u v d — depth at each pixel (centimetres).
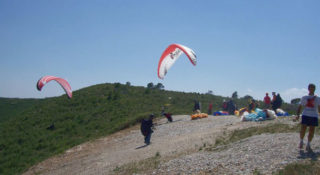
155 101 3472
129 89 4019
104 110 3081
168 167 948
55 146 2183
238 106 3459
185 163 946
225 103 2569
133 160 1226
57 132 2580
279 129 1252
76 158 1698
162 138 1659
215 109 3209
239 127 1507
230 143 1145
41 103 3672
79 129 2595
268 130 1263
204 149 1141
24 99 5962
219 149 1077
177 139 1491
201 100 3647
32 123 2914
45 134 2553
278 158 810
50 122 2883
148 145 1521
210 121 1925
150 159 1150
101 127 2575
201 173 824
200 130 1670
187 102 3491
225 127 1596
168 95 3859
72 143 2200
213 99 3781
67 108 3284
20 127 2855
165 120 2328
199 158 973
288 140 974
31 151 2183
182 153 1150
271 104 1981
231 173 773
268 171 729
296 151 839
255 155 878
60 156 1862
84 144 2064
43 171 1597
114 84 4291
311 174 659
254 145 990
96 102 3438
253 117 1681
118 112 2970
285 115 1838
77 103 3444
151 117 1573
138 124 2378
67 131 2597
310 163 721
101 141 2056
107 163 1310
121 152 1503
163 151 1267
